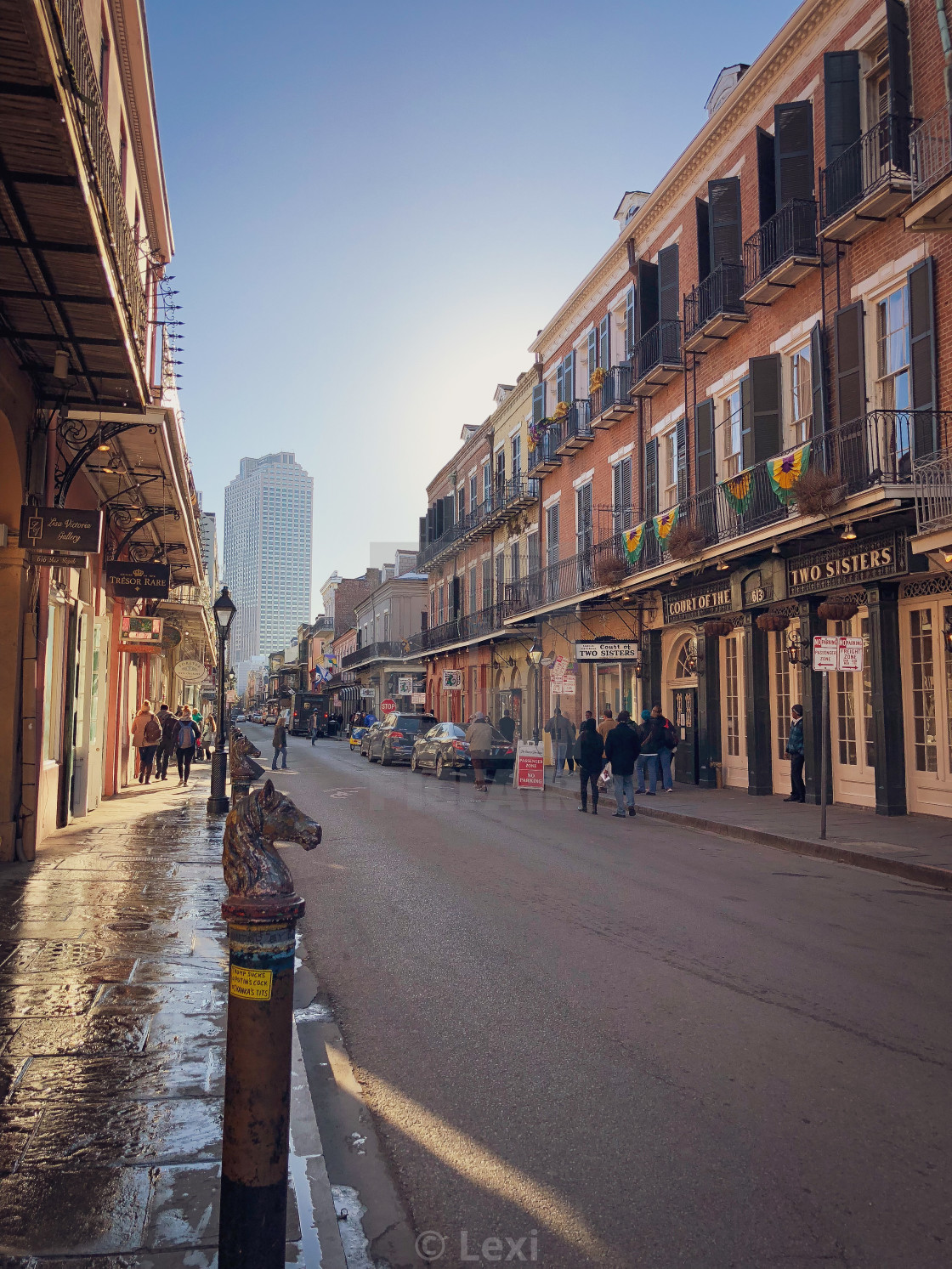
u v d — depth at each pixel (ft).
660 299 69.41
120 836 38.99
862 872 33.27
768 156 55.93
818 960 20.81
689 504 64.39
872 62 49.37
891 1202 10.48
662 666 72.64
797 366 54.75
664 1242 9.71
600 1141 12.01
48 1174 10.55
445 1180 11.09
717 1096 13.34
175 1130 11.71
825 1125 12.41
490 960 20.76
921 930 24.04
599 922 24.27
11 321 26.73
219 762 49.21
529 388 101.30
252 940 7.87
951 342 42.19
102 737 54.29
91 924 22.82
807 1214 10.23
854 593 50.42
